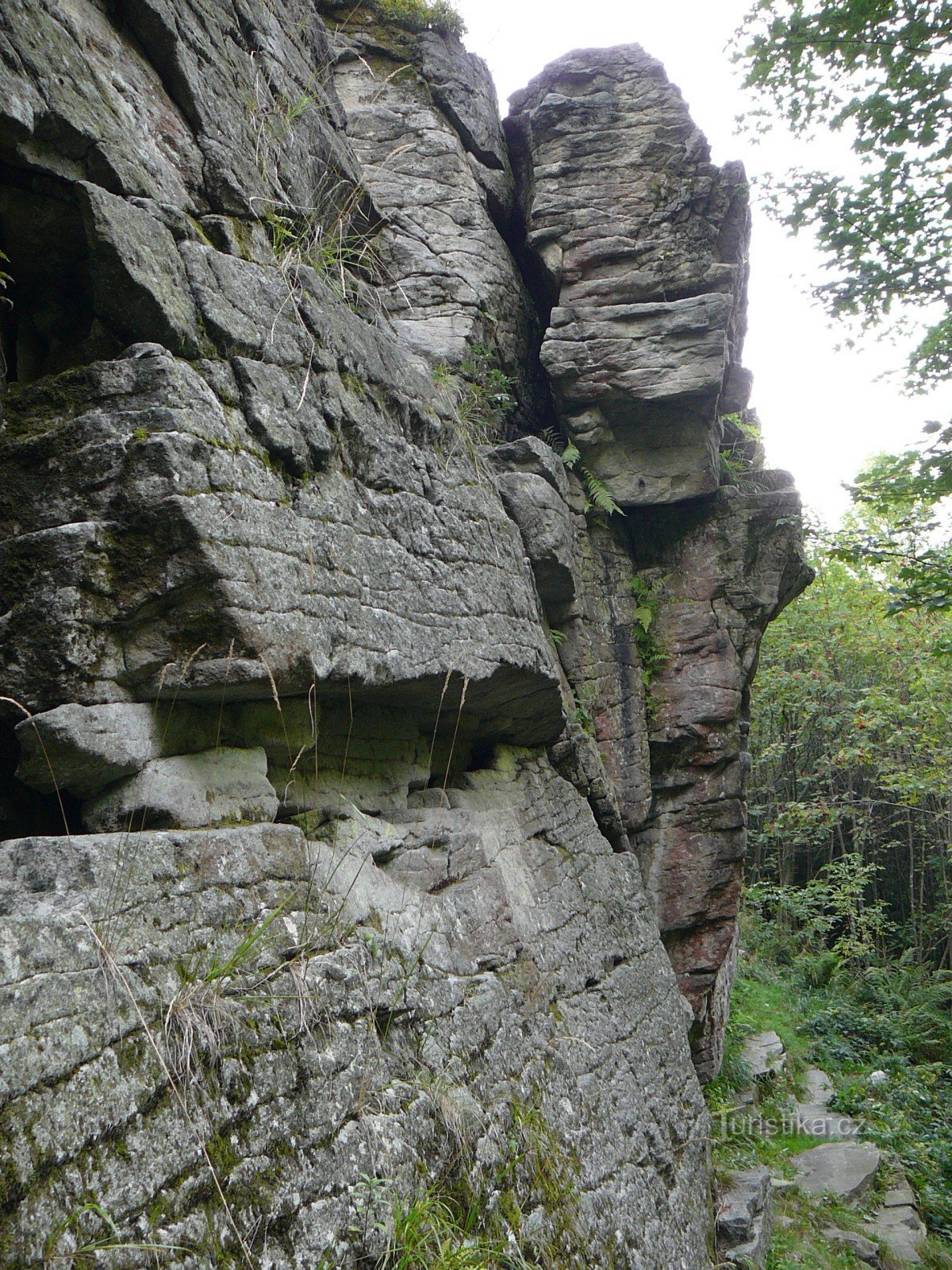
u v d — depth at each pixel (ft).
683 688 26.11
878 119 24.90
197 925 8.84
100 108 10.89
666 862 26.05
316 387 12.55
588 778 22.35
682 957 26.32
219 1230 7.49
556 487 22.26
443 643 14.19
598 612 25.00
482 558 16.19
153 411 9.95
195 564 9.77
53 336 11.37
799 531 27.20
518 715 18.51
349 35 25.68
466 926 14.20
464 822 16.11
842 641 64.64
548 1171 12.79
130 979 7.80
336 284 15.37
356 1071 9.88
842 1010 46.73
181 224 11.27
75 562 9.68
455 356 22.95
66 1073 6.93
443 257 24.04
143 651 10.03
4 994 6.79
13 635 9.73
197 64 12.93
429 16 26.07
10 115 9.57
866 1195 27.27
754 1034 38.60
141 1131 7.28
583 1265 12.50
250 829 10.19
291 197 14.94
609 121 25.90
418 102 25.44
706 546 26.84
